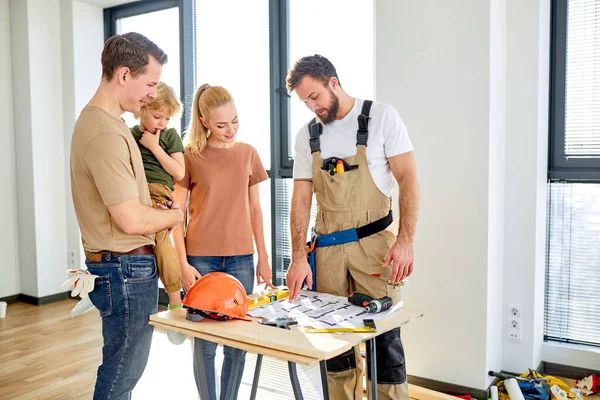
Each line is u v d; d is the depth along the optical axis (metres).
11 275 4.68
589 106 2.93
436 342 2.83
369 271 2.02
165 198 2.20
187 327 1.60
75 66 4.66
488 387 2.74
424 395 2.73
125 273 1.73
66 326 4.00
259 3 3.91
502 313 2.95
